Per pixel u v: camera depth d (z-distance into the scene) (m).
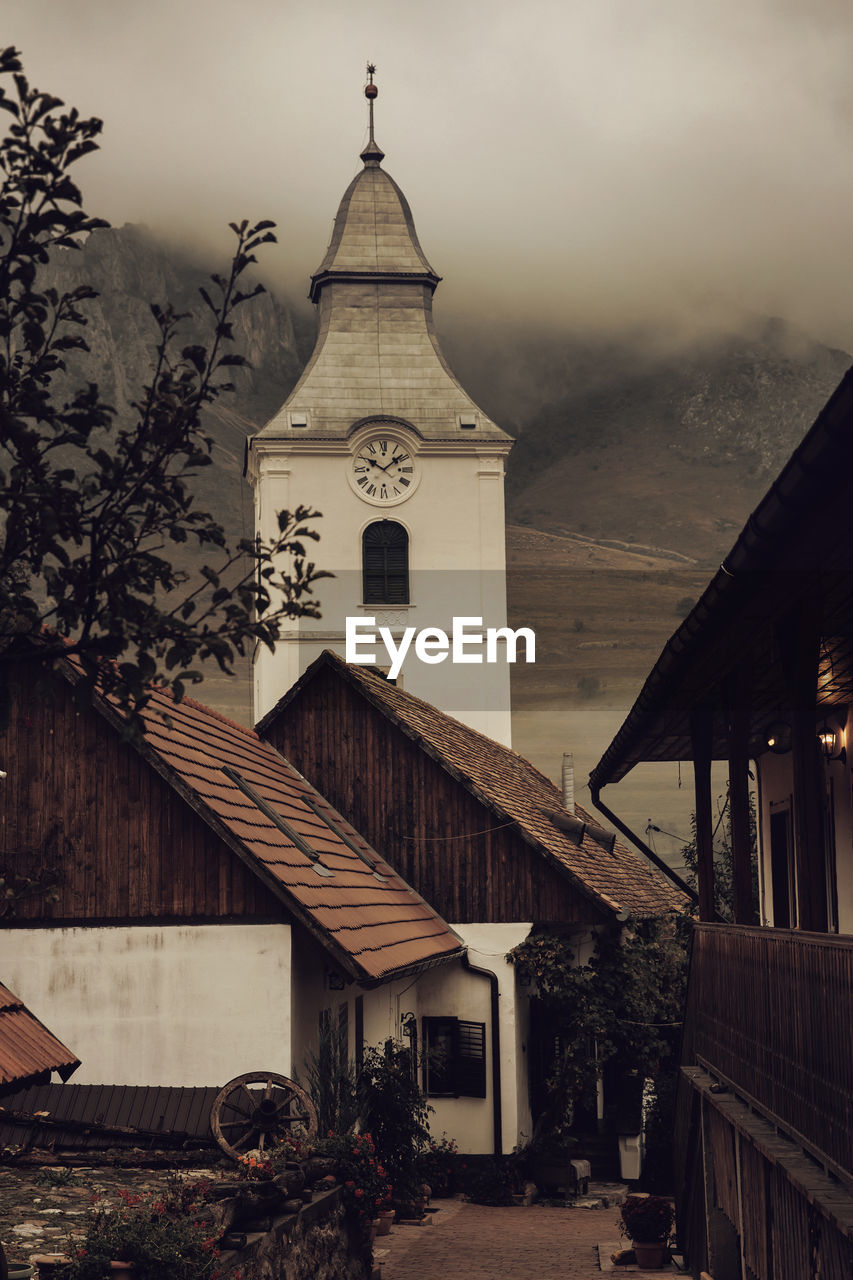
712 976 14.88
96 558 5.24
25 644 5.51
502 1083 23.72
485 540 54.09
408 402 55.56
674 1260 17.00
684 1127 17.03
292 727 25.34
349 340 56.84
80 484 5.18
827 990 8.84
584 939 27.20
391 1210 19.11
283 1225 11.80
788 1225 10.13
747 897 13.08
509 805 25.67
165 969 16.38
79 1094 14.95
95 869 16.61
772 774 21.41
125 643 5.25
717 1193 14.50
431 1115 23.73
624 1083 25.30
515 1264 16.84
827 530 7.77
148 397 5.24
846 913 15.70
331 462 54.31
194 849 16.53
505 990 24.02
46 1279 9.24
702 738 15.99
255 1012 16.22
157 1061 16.22
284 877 16.59
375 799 25.00
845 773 15.70
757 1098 11.59
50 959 16.48
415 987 24.05
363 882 21.02
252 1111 14.45
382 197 59.00
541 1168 23.39
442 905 24.52
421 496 54.25
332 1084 15.98
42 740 16.83
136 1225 9.45
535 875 24.45
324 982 18.03
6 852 16.64
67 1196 12.36
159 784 16.67
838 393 6.16
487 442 54.25
